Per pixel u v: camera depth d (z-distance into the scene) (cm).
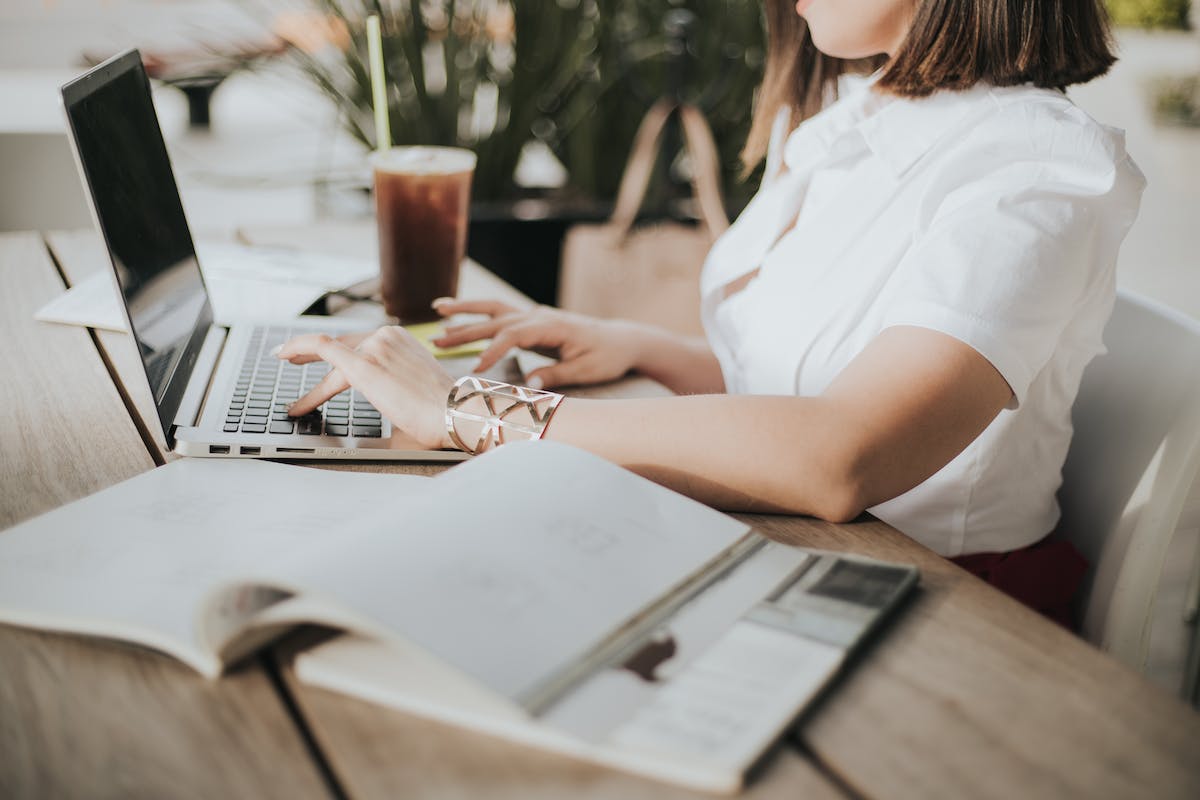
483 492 60
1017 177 85
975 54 91
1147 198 396
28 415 88
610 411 78
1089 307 88
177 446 79
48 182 176
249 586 52
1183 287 326
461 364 106
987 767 48
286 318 115
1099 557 98
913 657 56
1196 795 46
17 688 52
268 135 402
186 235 106
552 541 57
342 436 83
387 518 56
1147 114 444
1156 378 95
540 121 251
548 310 114
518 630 50
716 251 123
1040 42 90
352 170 246
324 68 233
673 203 250
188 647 52
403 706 50
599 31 241
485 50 237
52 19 338
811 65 125
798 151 114
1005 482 95
